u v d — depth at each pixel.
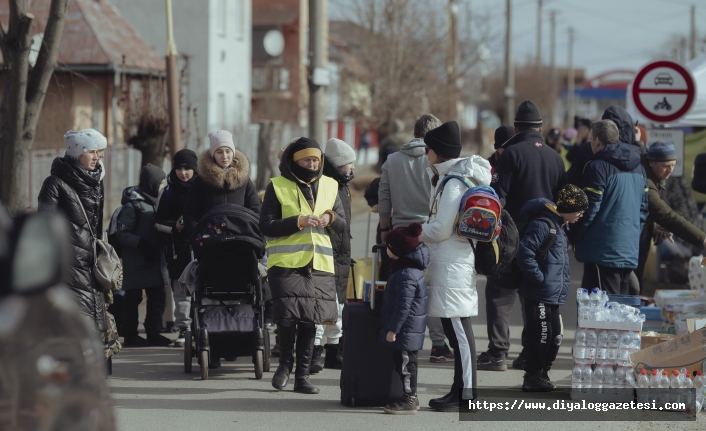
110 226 14.44
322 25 23.89
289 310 10.66
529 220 11.20
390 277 10.09
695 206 18.84
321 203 10.95
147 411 10.41
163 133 24.64
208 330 11.94
